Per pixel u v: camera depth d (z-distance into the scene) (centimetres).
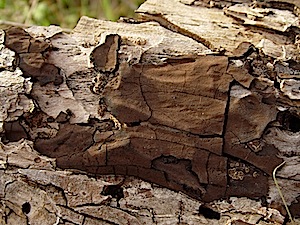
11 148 42
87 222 42
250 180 41
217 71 41
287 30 44
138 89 41
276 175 41
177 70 41
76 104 42
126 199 42
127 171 41
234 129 40
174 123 41
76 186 41
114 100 41
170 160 41
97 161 41
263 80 41
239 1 47
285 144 41
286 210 41
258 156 41
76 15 79
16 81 42
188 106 41
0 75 42
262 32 45
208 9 48
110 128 41
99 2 79
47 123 42
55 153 41
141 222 42
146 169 41
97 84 42
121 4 79
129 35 44
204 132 40
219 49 44
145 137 41
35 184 42
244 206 41
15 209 42
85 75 43
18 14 77
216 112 40
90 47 44
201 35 45
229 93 40
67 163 41
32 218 42
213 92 41
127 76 41
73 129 41
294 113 41
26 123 42
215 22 46
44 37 44
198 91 41
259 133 40
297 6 45
